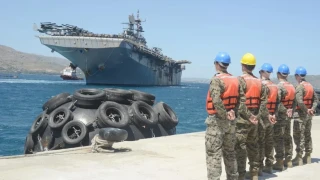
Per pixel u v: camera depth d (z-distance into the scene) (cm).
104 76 8275
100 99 1491
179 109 4881
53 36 7125
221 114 536
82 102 1473
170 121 1589
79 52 7425
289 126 806
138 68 8194
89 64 7800
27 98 5591
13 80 14800
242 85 642
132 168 793
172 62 10438
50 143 1401
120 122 1430
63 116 1448
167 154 958
